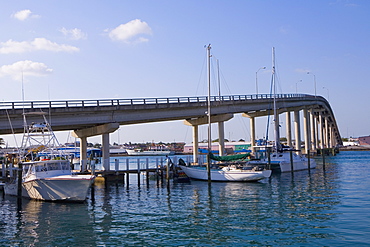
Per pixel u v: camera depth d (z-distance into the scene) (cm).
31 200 3669
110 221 2623
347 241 2002
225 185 4519
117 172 4756
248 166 5550
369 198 3281
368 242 1973
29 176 3578
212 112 6706
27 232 2386
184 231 2300
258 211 2828
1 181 4291
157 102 5778
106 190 4341
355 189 3916
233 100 7181
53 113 4688
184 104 6138
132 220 2638
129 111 5488
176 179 5234
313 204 3053
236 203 3198
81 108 4912
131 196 3794
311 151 12700
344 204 3012
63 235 2291
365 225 2306
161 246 2016
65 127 5384
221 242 2056
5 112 4328
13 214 2970
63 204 3369
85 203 3381
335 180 4872
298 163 6397
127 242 2106
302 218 2548
